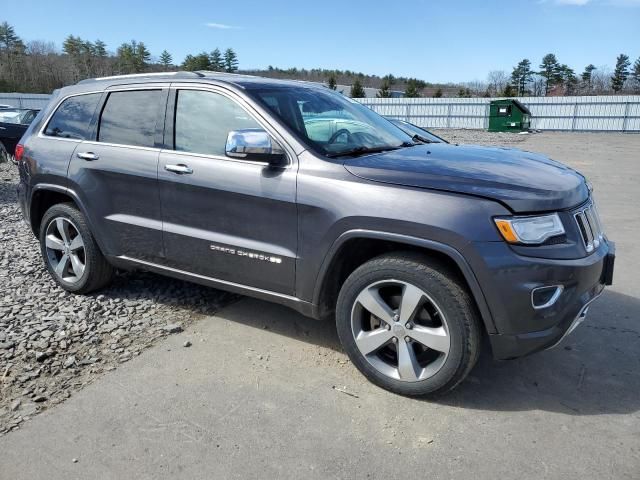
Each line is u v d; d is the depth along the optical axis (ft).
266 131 11.57
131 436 9.45
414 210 9.75
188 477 8.49
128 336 13.12
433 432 9.54
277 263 11.48
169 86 13.19
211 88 12.51
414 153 11.80
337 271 11.23
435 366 10.12
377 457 8.91
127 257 14.17
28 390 10.80
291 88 13.23
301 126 11.78
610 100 108.27
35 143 15.52
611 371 11.62
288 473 8.56
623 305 15.12
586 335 13.26
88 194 14.23
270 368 11.69
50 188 15.02
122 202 13.75
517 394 10.73
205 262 12.61
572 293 9.69
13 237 22.24
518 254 9.30
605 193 33.47
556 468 8.61
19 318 13.93
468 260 9.37
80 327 13.48
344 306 10.90
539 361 12.02
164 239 13.14
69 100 15.25
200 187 12.17
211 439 9.36
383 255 10.48
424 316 10.32
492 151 12.64
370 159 11.06
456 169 10.40
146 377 11.30
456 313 9.68
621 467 8.62
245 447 9.16
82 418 9.95
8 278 16.94
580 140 85.51
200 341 12.87
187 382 11.12
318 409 10.21
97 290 15.74
